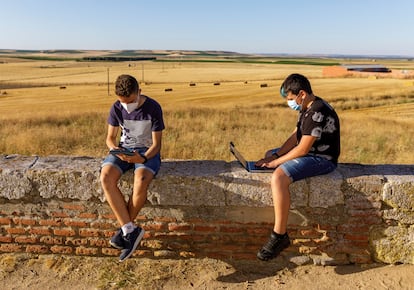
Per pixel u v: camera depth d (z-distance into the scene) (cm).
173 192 311
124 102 294
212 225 317
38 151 1152
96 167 315
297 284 299
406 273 305
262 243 318
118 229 318
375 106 3778
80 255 325
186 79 7819
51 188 311
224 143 1255
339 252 316
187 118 2102
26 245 324
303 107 301
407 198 301
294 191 306
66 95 5222
